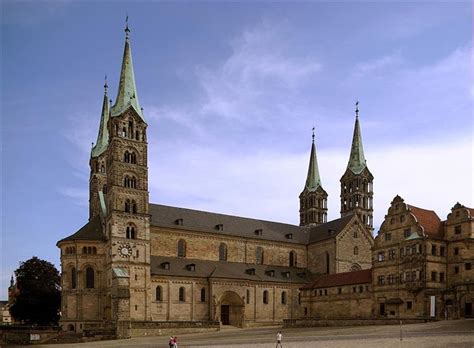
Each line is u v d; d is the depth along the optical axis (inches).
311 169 7608.3
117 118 5093.5
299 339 3120.1
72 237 5009.8
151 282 4913.9
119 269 4714.6
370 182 7047.2
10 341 4008.4
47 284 5944.9
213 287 5167.3
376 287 4719.5
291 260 6294.3
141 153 5137.8
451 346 2229.3
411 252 4372.5
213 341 3385.8
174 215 5708.7
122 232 4837.6
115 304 4557.1
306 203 7480.3
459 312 3814.0
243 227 6156.5
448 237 4404.5
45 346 3681.1
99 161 6176.2
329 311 5334.6
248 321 5369.1
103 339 4104.3
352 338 2908.5
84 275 4918.8
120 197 4906.5
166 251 5398.6
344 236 6043.3
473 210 4370.1
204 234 5679.1
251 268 5767.7
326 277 5639.8
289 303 5733.3
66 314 4847.4
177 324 4448.8
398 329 3299.7
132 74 5378.9
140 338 4119.1
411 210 4520.2
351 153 7180.1
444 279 4308.6
